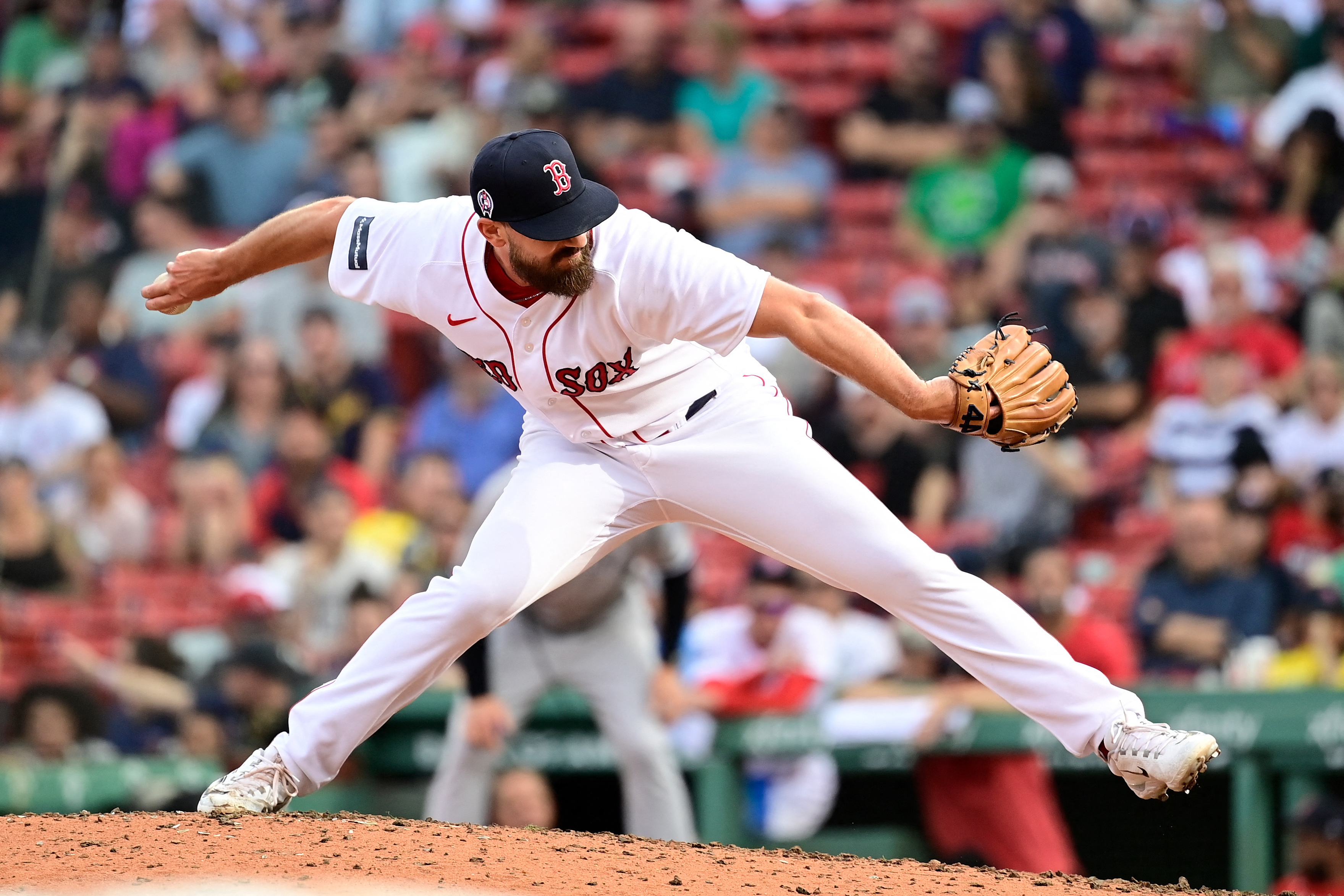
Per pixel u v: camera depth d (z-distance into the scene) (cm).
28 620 3350
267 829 1336
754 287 1247
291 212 1405
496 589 1355
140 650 3064
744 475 1352
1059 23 3978
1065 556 2539
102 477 3544
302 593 3044
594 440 1381
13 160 4547
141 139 4397
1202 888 1414
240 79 4456
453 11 4572
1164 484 3095
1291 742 2230
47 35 4794
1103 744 1359
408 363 3719
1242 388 3120
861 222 3891
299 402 3594
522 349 1323
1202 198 3603
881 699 2422
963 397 1277
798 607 2617
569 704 2505
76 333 4012
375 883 1150
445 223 1323
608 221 1277
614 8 4512
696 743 2462
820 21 4403
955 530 3048
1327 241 3550
